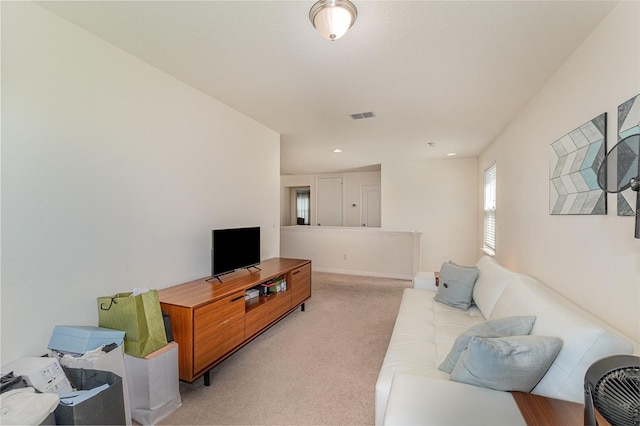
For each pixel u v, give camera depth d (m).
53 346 1.68
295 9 1.63
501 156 3.98
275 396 2.04
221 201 3.07
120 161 2.09
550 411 1.16
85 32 1.87
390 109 3.18
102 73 1.97
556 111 2.26
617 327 1.52
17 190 1.58
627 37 1.45
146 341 1.77
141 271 2.25
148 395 1.74
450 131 3.99
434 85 2.58
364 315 3.67
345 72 2.37
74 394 1.42
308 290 4.00
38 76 1.65
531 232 2.78
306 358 2.57
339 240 6.25
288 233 6.68
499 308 2.10
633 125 1.40
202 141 2.81
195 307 2.03
